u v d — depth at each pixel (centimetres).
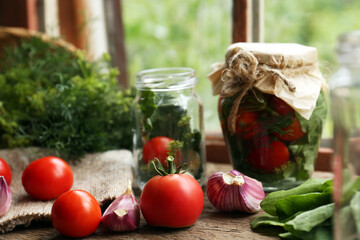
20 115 88
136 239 68
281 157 75
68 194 68
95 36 109
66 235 68
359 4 111
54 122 87
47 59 94
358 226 59
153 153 78
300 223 64
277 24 104
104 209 75
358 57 57
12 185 80
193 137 80
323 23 111
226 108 77
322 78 76
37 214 71
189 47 120
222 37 113
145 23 126
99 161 85
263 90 72
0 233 70
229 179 73
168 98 78
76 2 107
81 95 87
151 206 68
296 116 73
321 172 86
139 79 78
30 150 86
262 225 69
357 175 60
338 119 60
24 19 109
